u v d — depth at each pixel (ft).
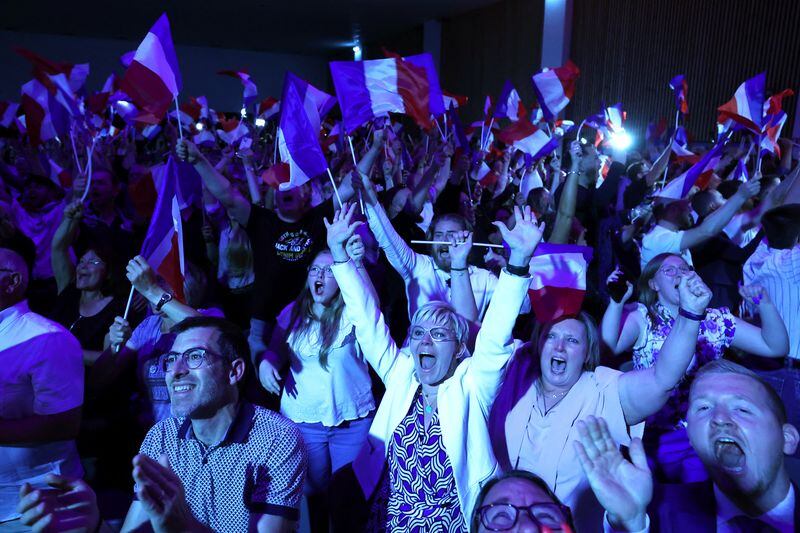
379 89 12.10
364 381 10.71
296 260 14.07
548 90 20.01
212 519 7.06
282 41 84.48
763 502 5.69
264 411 7.38
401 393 8.57
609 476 5.60
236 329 7.34
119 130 36.45
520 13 58.59
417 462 8.16
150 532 6.74
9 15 68.95
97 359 10.86
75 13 67.62
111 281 12.11
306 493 10.69
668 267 10.20
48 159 23.18
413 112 12.16
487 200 27.94
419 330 8.19
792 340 12.57
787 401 11.06
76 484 5.35
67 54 80.28
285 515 6.97
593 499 7.69
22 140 34.35
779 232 12.71
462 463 7.87
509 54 60.44
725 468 5.70
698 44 42.34
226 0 61.00
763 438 5.54
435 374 8.10
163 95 11.18
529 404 8.38
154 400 10.53
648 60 46.37
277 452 7.06
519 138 20.20
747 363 12.63
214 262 18.02
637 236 20.01
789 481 5.72
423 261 12.72
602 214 23.27
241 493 7.02
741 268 16.48
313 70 96.22
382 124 15.89
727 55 40.50
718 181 23.82
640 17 46.85
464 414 7.95
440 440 8.05
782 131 36.86
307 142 11.01
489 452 7.98
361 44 86.17
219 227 18.20
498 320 7.74
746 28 39.27
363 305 8.96
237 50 90.74
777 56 37.50
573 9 52.95
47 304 17.38
